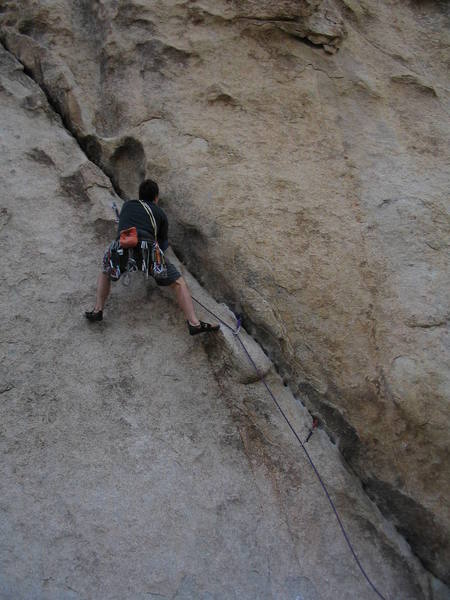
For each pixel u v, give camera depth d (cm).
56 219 535
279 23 601
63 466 443
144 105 575
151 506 443
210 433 481
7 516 420
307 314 519
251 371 500
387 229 554
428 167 598
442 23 692
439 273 543
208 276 542
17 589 402
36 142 561
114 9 598
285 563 452
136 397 480
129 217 490
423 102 636
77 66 603
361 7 669
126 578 419
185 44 587
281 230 535
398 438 502
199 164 550
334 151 579
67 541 421
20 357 476
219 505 457
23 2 610
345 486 491
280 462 486
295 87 595
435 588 486
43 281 508
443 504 493
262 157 561
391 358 511
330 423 513
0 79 579
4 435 445
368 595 461
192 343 509
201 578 430
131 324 509
